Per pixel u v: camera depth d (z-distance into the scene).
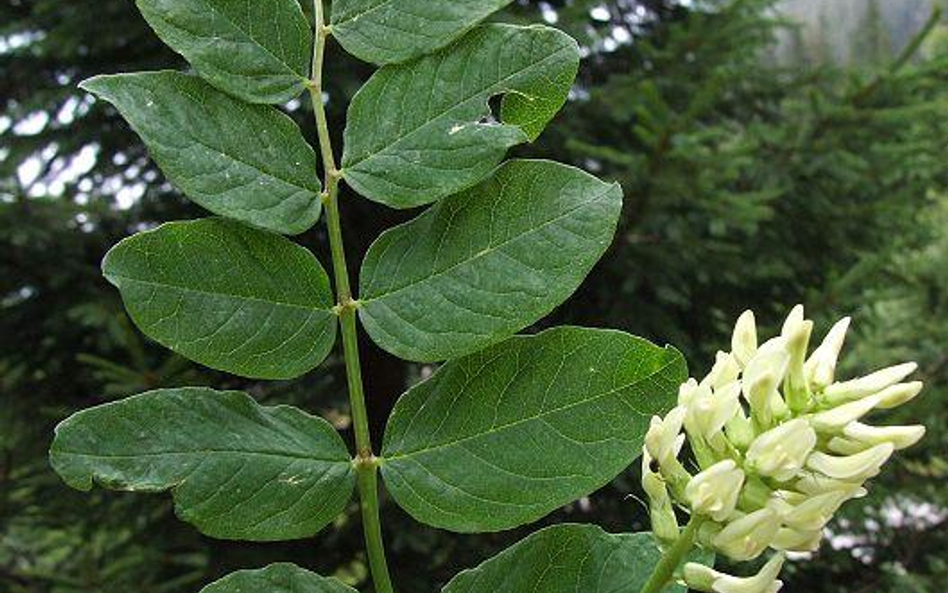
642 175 0.82
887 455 0.12
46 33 0.94
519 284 0.15
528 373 0.15
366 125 0.15
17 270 0.89
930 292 1.23
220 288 0.15
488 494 0.15
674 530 0.14
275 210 0.15
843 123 0.95
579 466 0.15
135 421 0.14
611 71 1.09
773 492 0.13
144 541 0.90
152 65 0.93
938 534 1.05
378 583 0.15
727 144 1.08
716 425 0.13
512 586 0.15
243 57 0.15
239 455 0.15
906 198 1.01
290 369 0.15
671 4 1.15
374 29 0.15
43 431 0.93
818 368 0.13
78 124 0.96
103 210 0.94
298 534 0.15
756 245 1.00
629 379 0.15
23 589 0.91
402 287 0.15
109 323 0.78
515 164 0.15
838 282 0.91
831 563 1.04
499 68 0.15
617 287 0.95
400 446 0.15
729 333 1.05
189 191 0.15
